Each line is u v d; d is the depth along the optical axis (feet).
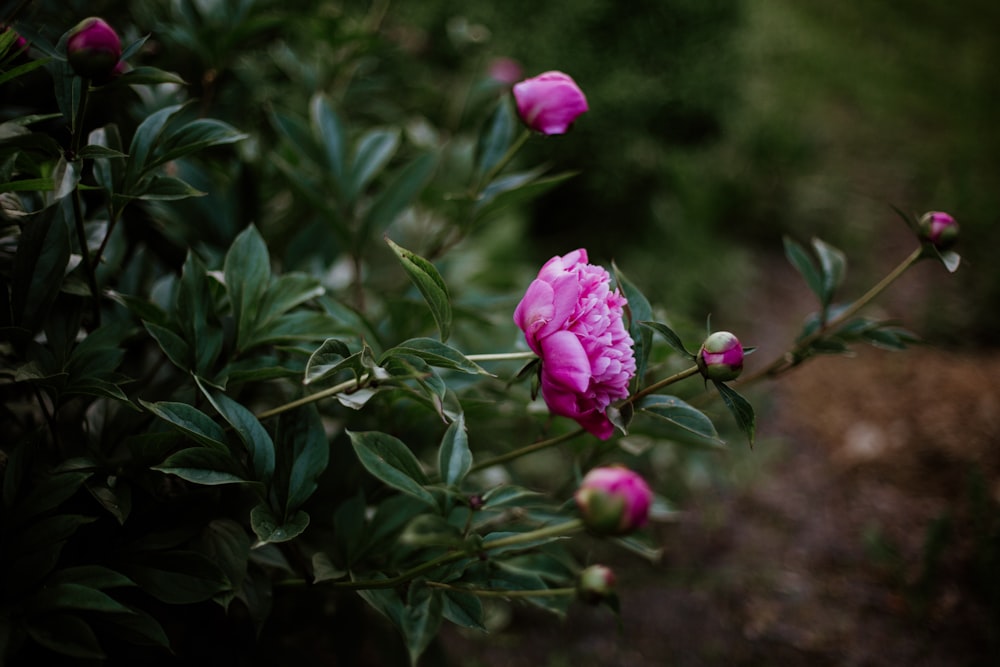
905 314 7.56
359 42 4.38
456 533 2.33
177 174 3.44
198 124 2.69
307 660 3.21
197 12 3.70
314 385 2.79
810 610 4.72
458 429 2.56
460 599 2.57
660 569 4.96
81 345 2.69
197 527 2.63
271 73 4.80
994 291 7.47
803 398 6.53
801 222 8.68
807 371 6.82
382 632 3.33
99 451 2.79
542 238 7.43
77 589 2.31
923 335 7.21
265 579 2.75
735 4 7.65
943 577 4.81
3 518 2.39
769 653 4.47
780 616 4.68
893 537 5.19
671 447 5.14
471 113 5.59
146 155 2.66
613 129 7.01
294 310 3.11
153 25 3.64
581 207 7.42
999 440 5.77
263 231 3.62
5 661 2.24
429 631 2.46
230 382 2.71
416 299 3.22
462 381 3.11
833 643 4.50
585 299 2.55
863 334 3.13
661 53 7.25
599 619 4.64
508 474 3.72
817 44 12.58
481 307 3.66
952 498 5.41
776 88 10.59
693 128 7.64
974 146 10.24
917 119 11.10
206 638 3.04
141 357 3.23
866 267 8.33
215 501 2.65
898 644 4.47
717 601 4.78
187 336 2.74
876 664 4.36
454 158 5.06
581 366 2.45
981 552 4.67
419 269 2.45
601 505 2.23
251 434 2.58
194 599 2.52
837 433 6.15
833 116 10.93
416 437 3.33
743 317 7.43
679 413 2.61
